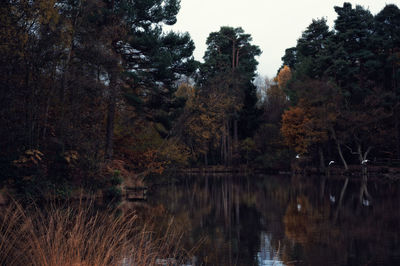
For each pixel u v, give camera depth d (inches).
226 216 625.0
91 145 914.1
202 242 410.9
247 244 404.2
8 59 792.9
